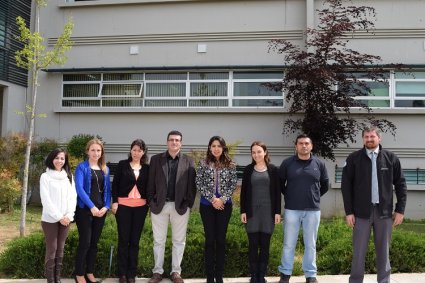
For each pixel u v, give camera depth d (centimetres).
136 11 1341
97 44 1354
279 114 1248
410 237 679
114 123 1324
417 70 1227
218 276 557
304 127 1095
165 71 1320
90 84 1366
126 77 1350
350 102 1085
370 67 1136
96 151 562
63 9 1373
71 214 527
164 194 569
